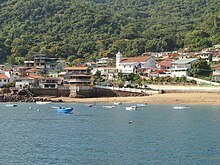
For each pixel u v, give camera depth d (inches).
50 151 2869.1
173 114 5349.4
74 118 4958.2
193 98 7101.4
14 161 2586.1
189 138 3385.8
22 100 7588.6
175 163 2532.0
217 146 3038.9
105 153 2800.2
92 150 2896.2
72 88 7760.8
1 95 7677.2
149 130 3855.8
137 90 7701.8
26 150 2906.0
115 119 4817.9
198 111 5733.3
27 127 4131.4
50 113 5634.8
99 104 6939.0
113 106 6535.4
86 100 7450.8
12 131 3836.1
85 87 7746.1
